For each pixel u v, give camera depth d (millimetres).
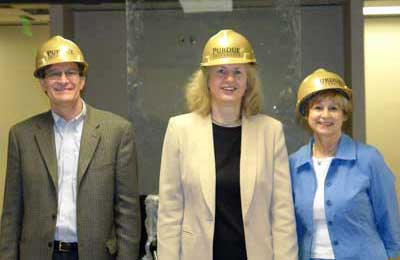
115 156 2033
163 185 1882
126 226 2008
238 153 1847
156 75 3162
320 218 1892
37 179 1983
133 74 3174
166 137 1919
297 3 3107
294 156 2041
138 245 2047
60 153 2033
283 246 1808
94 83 3348
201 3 3137
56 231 1979
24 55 4301
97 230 1956
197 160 1827
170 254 1818
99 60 3348
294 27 3104
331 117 1927
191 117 1920
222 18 3129
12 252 2008
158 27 3158
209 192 1792
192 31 3145
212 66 1874
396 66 4172
